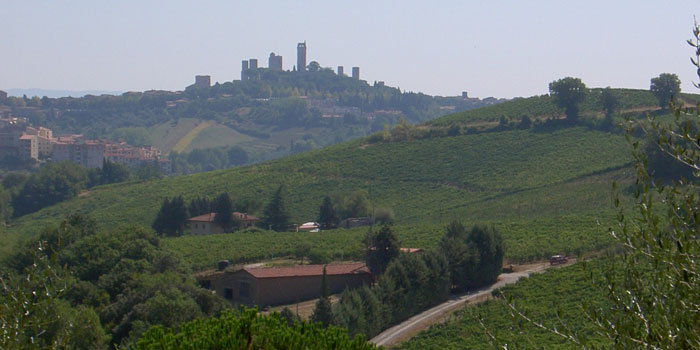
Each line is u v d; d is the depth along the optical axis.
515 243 77.62
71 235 71.50
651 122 11.35
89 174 172.50
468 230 71.00
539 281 56.97
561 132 142.75
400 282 54.94
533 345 13.10
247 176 154.38
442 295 58.38
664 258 10.52
